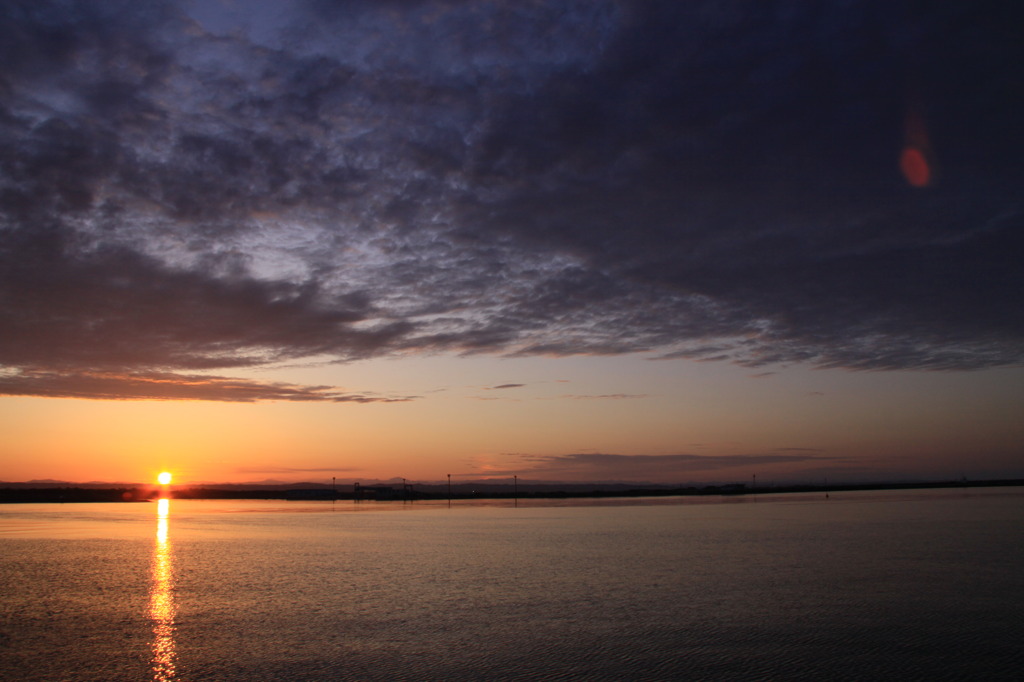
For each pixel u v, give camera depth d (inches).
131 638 705.6
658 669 579.2
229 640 692.1
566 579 1048.2
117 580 1090.1
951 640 664.4
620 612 802.2
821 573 1074.1
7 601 916.0
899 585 960.3
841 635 685.3
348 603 877.2
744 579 1024.9
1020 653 621.0
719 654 622.5
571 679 555.5
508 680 554.3
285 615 808.9
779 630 706.8
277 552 1478.8
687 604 844.0
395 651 642.8
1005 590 919.0
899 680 551.2
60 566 1263.5
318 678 566.6
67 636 717.3
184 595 949.8
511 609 826.8
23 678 578.2
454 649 647.1
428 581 1044.5
